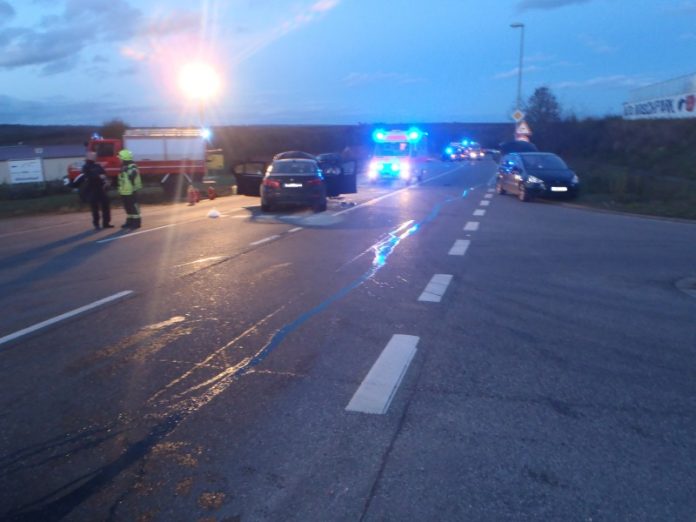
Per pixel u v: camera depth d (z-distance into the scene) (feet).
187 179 116.88
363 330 25.98
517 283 34.73
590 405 18.80
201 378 20.88
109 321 27.58
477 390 19.84
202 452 15.98
